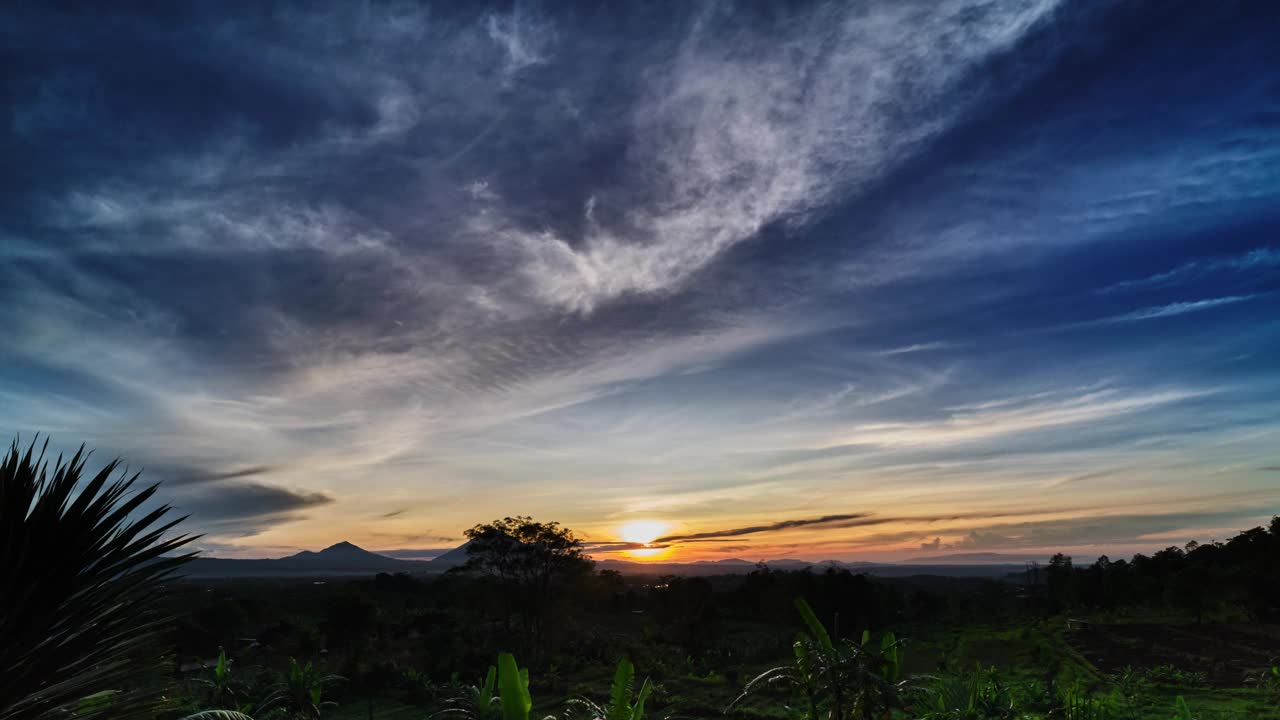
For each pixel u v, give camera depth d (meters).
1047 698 36.41
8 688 4.14
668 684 49.81
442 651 58.34
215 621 63.53
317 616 83.62
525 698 17.09
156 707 4.88
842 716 17.66
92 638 4.56
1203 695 41.44
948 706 24.06
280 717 31.30
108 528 4.84
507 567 72.44
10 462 4.56
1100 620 79.88
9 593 4.29
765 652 64.44
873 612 75.69
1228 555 102.00
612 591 102.94
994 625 82.56
